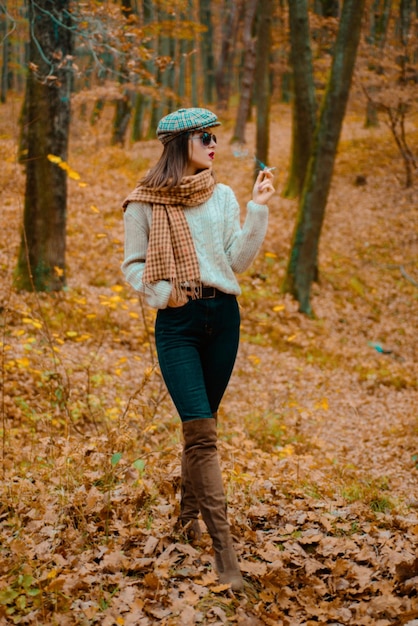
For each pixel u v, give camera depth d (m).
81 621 2.41
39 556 2.86
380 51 18.48
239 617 2.46
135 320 9.10
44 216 9.32
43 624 2.38
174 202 2.72
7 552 2.92
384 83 18.41
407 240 16.81
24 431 5.34
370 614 2.55
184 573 2.77
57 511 3.32
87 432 5.53
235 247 2.78
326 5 20.42
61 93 9.16
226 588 2.57
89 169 17.16
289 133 27.58
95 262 11.33
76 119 20.73
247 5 20.53
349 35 12.25
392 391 9.06
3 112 17.09
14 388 6.10
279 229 15.72
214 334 2.78
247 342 10.14
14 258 10.46
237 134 23.00
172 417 5.91
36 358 6.75
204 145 2.79
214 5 37.25
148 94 16.22
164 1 9.72
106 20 8.12
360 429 7.37
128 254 2.81
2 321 8.03
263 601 2.63
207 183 2.77
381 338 12.06
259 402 7.64
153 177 2.77
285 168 21.02
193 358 2.72
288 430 6.81
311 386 8.75
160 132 2.79
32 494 3.56
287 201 17.77
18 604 2.47
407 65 18.86
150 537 3.01
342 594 2.72
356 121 27.03
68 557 2.88
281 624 2.46
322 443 5.21
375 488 4.63
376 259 15.98
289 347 10.39
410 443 6.59
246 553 3.02
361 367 9.94
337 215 18.45
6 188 13.34
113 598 2.56
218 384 2.86
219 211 2.79
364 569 2.88
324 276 14.42
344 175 21.42
